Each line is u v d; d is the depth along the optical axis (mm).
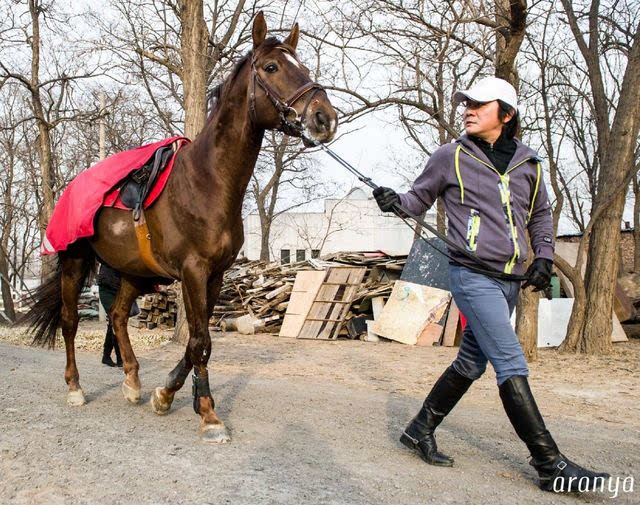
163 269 4789
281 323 14781
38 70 19312
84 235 4973
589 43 12875
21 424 4559
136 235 4809
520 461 4270
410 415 5684
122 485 3475
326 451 4250
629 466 4324
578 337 11406
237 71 4430
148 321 16109
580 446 4852
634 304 14445
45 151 19594
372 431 4918
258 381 7531
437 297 12922
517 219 3799
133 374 5453
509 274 3785
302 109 4059
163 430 4598
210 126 4523
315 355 10938
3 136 30641
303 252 41031
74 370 5449
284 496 3352
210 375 7832
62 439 4238
